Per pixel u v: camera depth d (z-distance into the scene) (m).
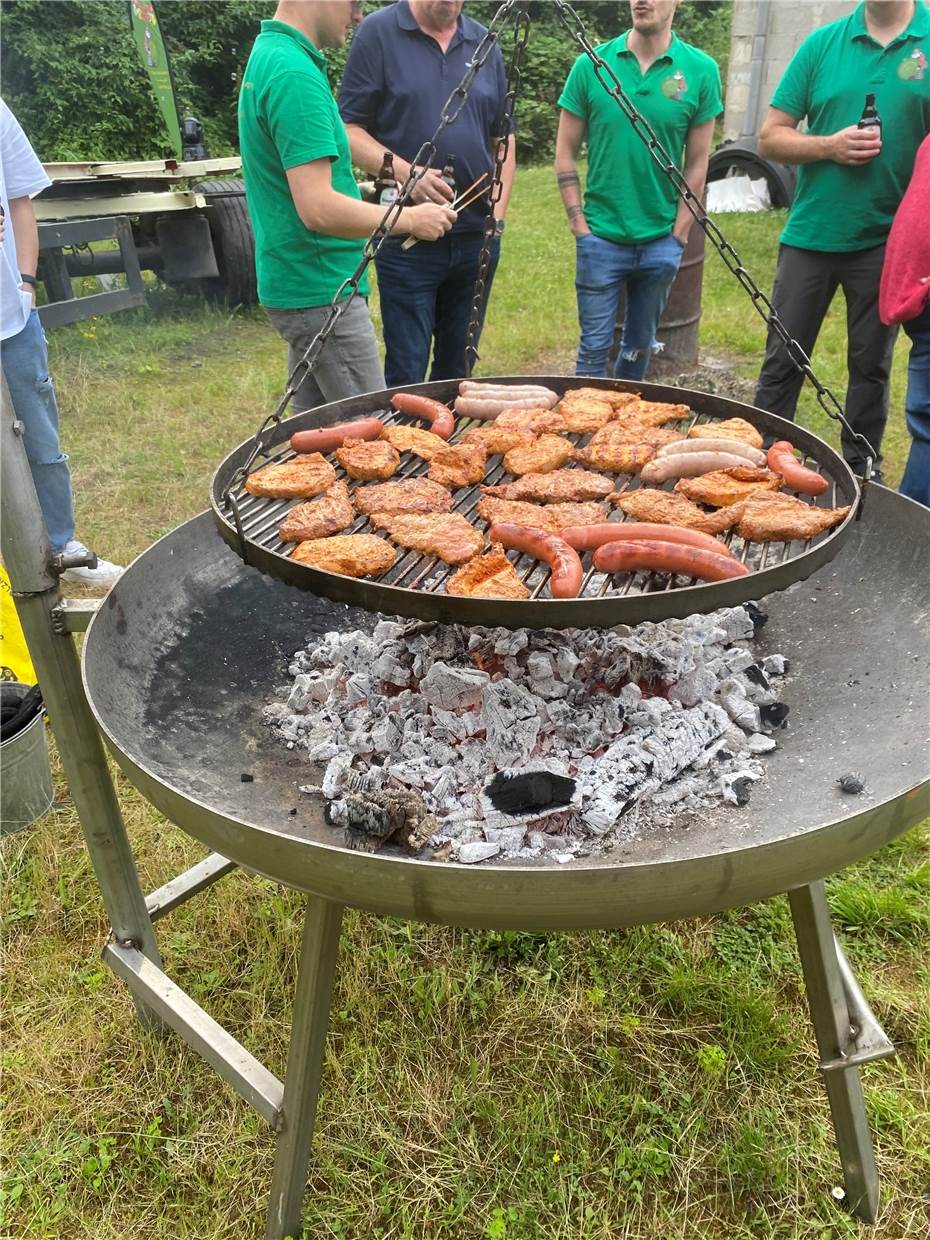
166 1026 2.34
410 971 2.47
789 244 4.32
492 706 2.03
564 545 1.75
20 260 3.44
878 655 2.12
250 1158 2.06
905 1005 2.33
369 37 3.73
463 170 3.90
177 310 8.87
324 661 2.33
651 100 4.42
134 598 2.10
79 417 6.19
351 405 2.53
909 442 5.45
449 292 4.38
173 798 1.49
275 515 2.05
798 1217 1.93
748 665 2.21
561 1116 2.13
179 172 7.64
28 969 2.51
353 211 3.00
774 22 10.20
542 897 1.33
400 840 1.78
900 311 3.66
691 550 1.65
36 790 2.95
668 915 1.39
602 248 4.81
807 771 1.90
